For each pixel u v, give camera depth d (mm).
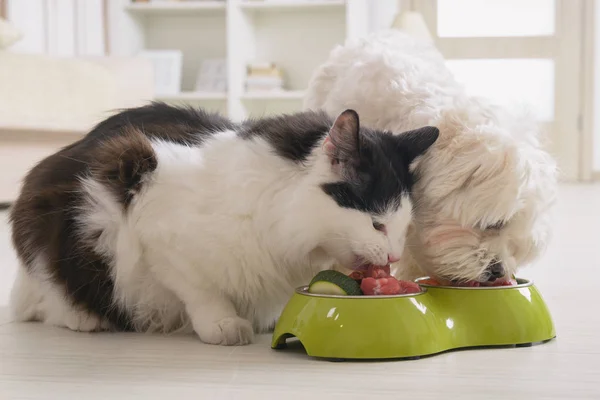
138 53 6270
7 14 5199
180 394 1089
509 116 1618
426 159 1497
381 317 1288
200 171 1450
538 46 6859
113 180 1473
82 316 1570
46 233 1553
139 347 1426
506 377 1176
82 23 5906
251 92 5988
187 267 1446
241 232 1412
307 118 1485
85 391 1107
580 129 6969
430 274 1548
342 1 5855
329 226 1361
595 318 1670
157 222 1436
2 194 3979
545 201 1521
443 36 6848
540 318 1428
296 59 6293
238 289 1469
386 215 1354
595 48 6859
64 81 4180
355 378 1170
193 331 1562
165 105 1764
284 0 5910
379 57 1723
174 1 6070
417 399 1055
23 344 1464
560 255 2809
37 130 4062
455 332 1385
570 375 1188
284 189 1396
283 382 1150
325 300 1311
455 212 1475
